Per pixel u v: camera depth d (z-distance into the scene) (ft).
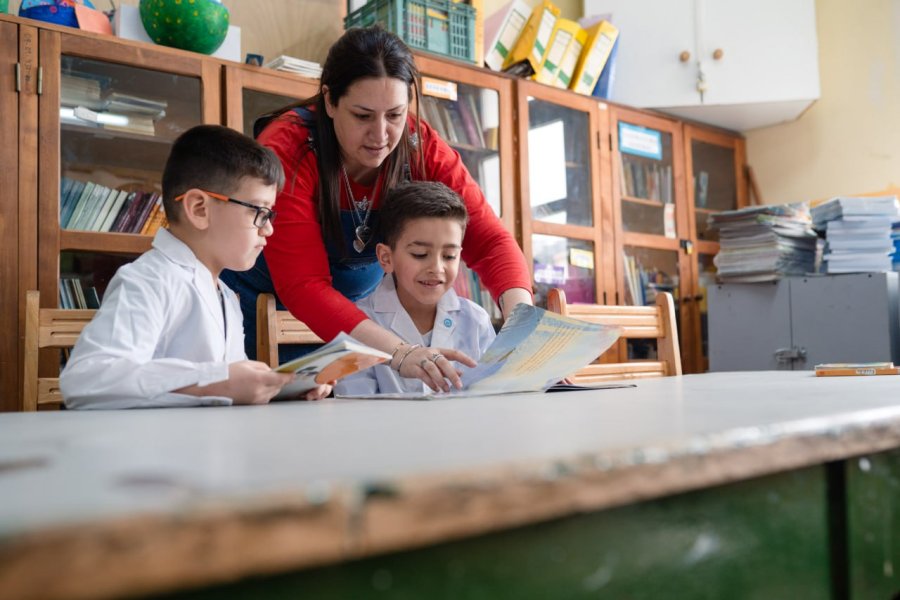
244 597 0.72
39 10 6.88
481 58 9.57
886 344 9.02
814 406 1.76
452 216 4.80
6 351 6.33
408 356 3.57
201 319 3.73
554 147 10.14
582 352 3.41
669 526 1.06
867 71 11.35
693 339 11.47
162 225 7.22
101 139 6.95
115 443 1.28
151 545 0.63
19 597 0.57
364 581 0.78
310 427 1.56
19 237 6.44
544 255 10.00
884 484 1.48
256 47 8.99
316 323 4.07
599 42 10.76
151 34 7.29
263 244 4.02
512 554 0.89
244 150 3.88
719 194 12.20
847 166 11.53
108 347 3.11
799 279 9.66
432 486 0.78
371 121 4.34
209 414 2.16
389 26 8.82
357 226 4.98
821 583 1.31
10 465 0.99
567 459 0.90
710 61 11.13
